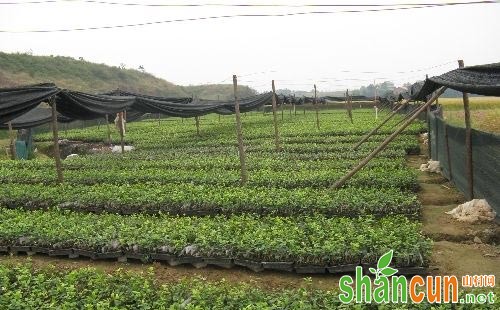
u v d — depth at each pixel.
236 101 15.66
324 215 12.10
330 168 18.59
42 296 7.91
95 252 11.02
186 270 10.19
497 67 9.82
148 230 11.16
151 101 26.92
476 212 11.98
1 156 31.97
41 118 30.52
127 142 34.97
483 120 33.16
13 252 11.71
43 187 16.59
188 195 13.98
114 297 7.64
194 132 38.44
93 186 16.36
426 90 18.55
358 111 64.31
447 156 16.67
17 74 75.38
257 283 9.34
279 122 45.88
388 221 10.84
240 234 10.54
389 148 23.03
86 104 19.42
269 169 18.30
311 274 9.62
